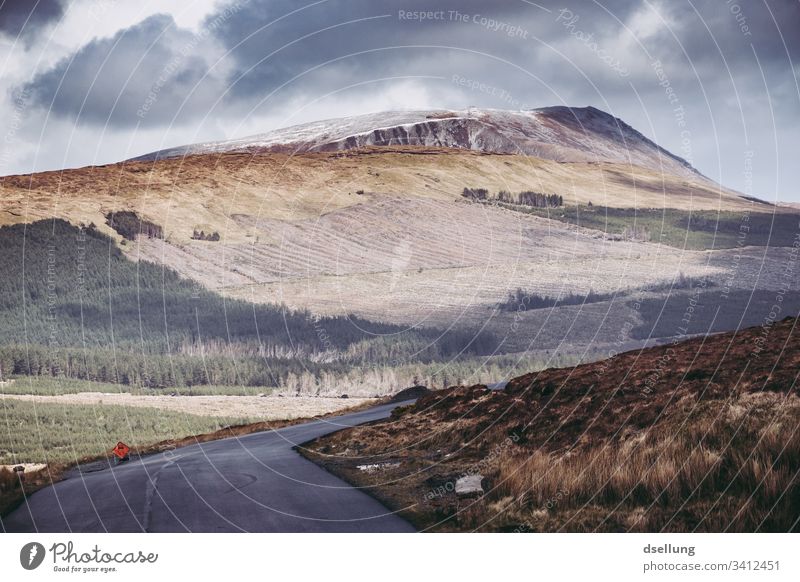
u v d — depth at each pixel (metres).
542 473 15.68
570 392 23.48
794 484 12.66
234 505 16.47
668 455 14.68
